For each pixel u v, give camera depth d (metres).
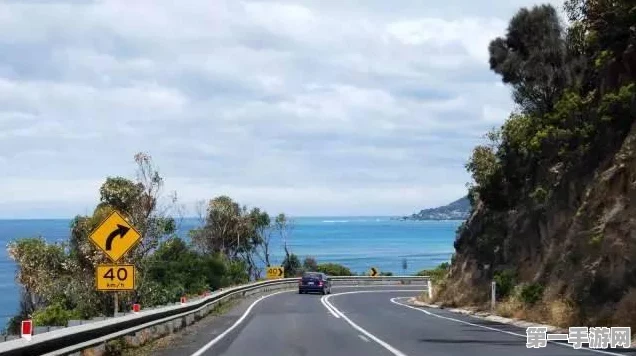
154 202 40.12
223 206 73.12
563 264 28.27
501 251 39.84
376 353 17.70
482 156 46.81
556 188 33.47
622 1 27.78
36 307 42.41
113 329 17.00
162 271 46.53
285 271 82.19
